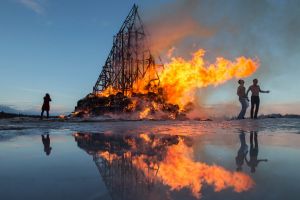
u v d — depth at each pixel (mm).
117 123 17062
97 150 5324
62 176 3150
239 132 9781
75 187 2686
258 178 2971
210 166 3705
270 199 2279
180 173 3236
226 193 2438
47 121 20375
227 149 5277
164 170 3439
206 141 6820
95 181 2902
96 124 15906
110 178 3031
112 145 6094
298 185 2672
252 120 16375
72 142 6797
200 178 2984
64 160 4207
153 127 12852
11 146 6070
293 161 3975
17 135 9094
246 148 5414
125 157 4469
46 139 7648
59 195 2449
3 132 10398
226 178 2984
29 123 17391
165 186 2666
